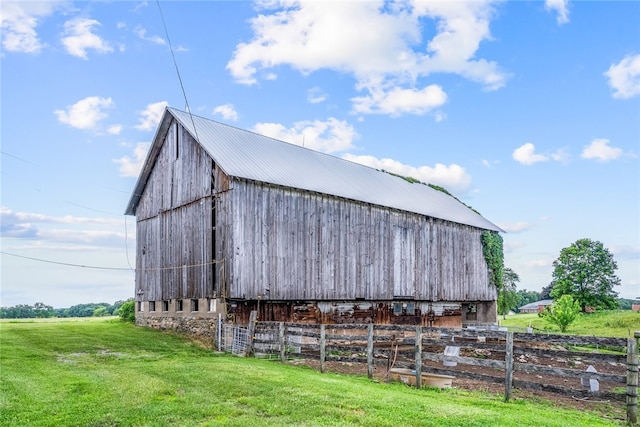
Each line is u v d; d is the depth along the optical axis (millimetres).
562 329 45750
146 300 29406
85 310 72125
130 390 11453
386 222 30672
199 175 25609
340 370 16656
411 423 8758
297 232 25344
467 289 37250
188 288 25547
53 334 23719
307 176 27453
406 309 32406
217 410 9688
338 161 35625
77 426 8828
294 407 9836
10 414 9500
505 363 11750
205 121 28438
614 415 11250
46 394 11125
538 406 11430
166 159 28609
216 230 23734
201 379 12672
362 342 26688
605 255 68500
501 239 41375
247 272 22906
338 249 27391
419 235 33094
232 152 25328
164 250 28047
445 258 35281
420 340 13305
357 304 28844
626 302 92125
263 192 24078
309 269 25703
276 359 18922
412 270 32219
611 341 10234
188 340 23797
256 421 8867
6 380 12703
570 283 69438
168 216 27953
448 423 8758
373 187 32781
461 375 12492
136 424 8867
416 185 42781
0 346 19391
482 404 10961
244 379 12648
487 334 12023
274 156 28406
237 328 21375
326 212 26984
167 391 11383
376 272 29531
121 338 23125
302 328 18250
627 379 9844
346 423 8750
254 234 23422
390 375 14312
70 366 15492
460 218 37312
